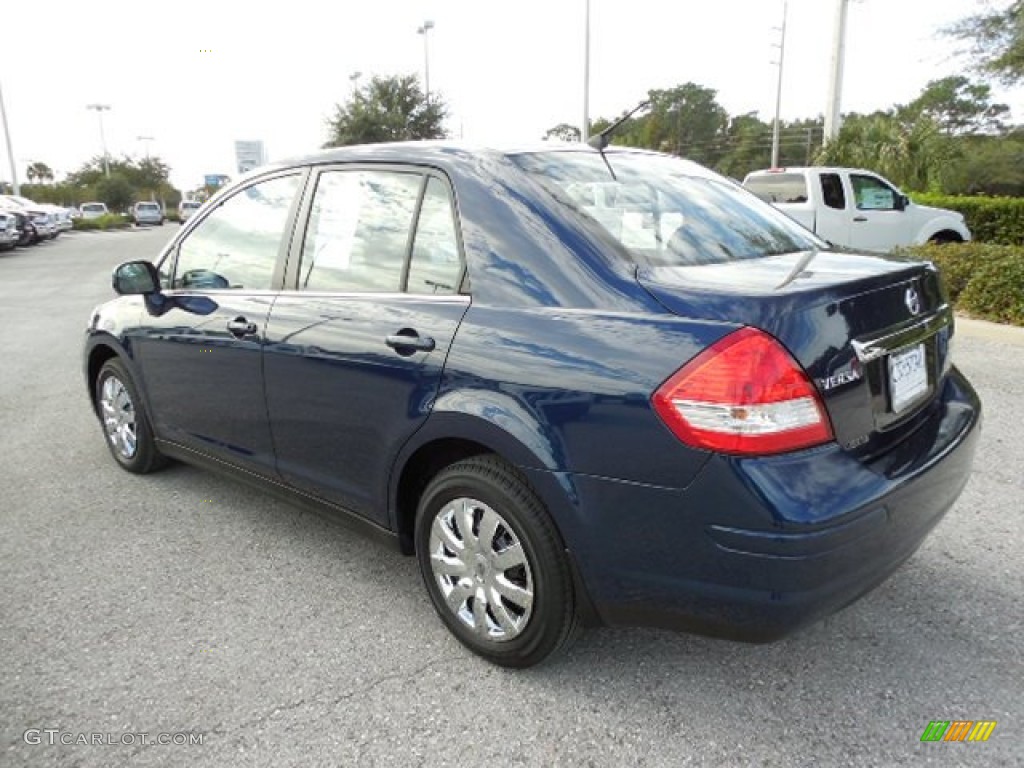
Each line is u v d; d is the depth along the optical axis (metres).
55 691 2.66
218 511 4.08
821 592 2.09
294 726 2.46
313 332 3.05
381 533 3.04
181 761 2.33
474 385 2.51
